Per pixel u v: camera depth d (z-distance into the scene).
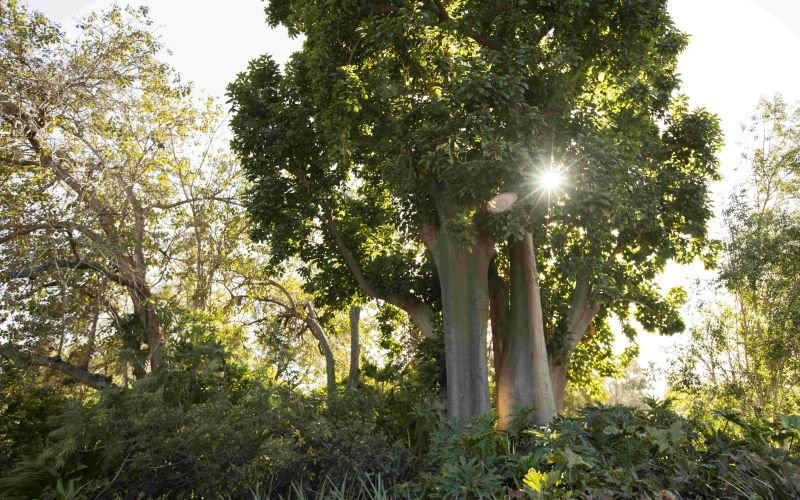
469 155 12.21
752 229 17.97
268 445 8.12
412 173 12.94
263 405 9.13
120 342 16.80
